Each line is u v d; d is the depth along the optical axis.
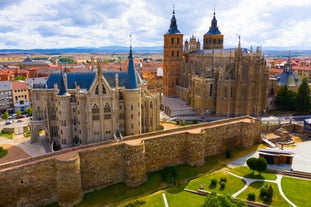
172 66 160.62
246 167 75.19
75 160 59.25
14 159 79.31
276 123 106.69
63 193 59.09
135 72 88.06
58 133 89.75
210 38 159.38
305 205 56.16
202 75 122.62
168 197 61.25
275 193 60.50
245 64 117.81
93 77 90.88
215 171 74.12
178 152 77.62
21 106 148.38
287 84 137.12
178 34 156.75
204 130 81.12
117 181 68.12
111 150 66.25
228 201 47.59
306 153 84.06
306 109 125.62
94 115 82.88
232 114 123.56
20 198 56.84
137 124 88.88
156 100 95.50
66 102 83.00
